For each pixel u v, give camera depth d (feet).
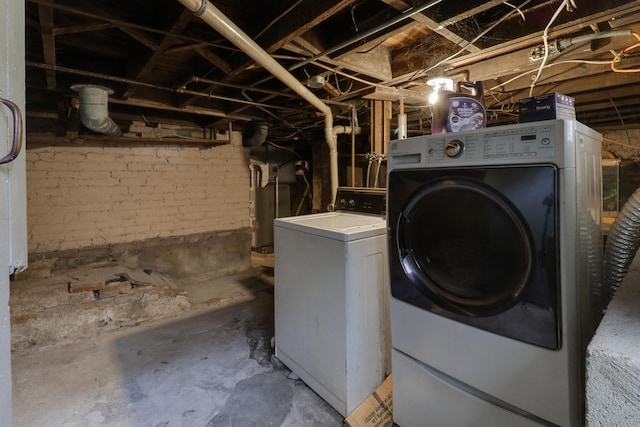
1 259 2.40
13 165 2.60
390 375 6.12
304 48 6.02
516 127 3.47
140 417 5.63
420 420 4.71
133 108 10.82
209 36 6.04
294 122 13.35
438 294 4.35
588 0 4.83
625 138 14.28
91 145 10.95
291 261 6.64
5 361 2.46
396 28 5.29
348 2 4.48
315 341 6.10
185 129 12.94
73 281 9.39
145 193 12.09
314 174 19.40
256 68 7.59
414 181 4.45
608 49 5.88
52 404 5.93
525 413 3.60
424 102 9.69
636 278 3.19
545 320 3.34
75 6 4.70
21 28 2.76
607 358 2.03
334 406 5.74
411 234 4.67
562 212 3.20
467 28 5.69
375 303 5.79
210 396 6.17
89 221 11.02
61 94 8.46
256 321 9.62
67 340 8.29
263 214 18.93
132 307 9.48
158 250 12.43
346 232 5.40
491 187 3.64
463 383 4.15
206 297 11.59
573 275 3.25
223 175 14.06
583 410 3.38
